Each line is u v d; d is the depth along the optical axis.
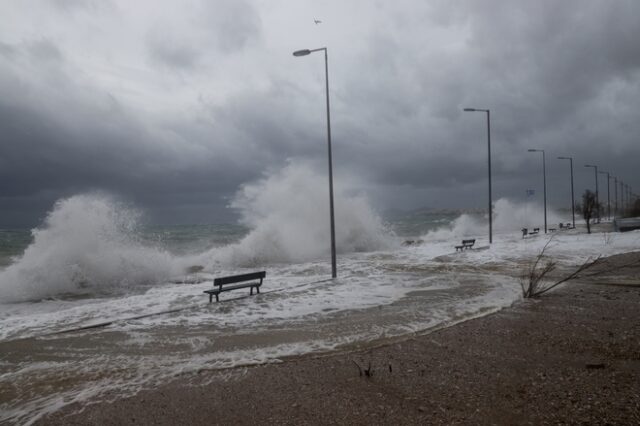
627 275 11.50
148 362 5.43
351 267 16.81
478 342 5.69
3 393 4.51
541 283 10.77
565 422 3.29
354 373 4.67
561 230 40.47
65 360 5.61
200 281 14.72
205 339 6.52
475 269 14.60
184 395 4.23
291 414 3.67
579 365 4.63
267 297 10.15
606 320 6.62
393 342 5.93
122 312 9.13
